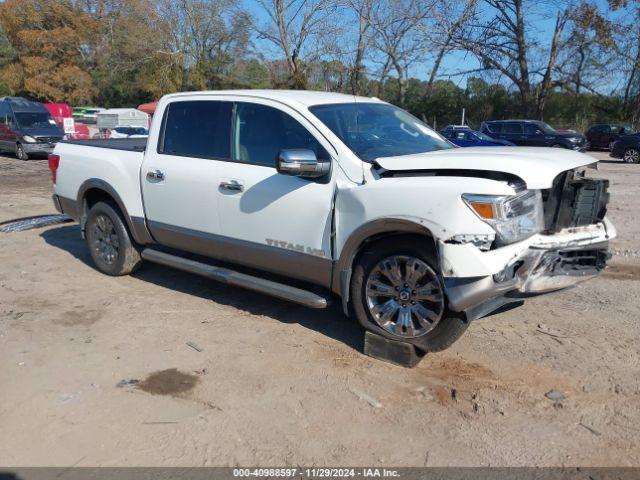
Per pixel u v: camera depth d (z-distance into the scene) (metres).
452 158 3.77
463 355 4.23
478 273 3.48
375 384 3.85
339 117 4.52
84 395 3.73
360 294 4.14
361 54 32.12
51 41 47.78
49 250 7.31
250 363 4.16
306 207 4.25
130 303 5.36
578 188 3.97
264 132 4.62
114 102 52.16
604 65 36.19
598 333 4.60
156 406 3.61
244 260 4.79
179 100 5.26
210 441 3.25
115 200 5.75
